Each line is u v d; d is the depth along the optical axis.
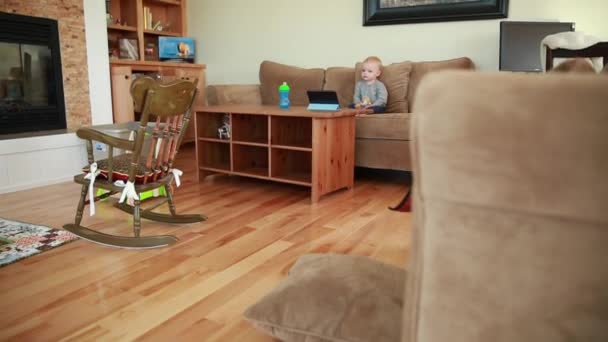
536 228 0.44
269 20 4.38
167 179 2.02
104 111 3.91
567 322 0.46
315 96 2.76
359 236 2.05
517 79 0.42
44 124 3.44
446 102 0.44
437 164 0.47
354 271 1.17
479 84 0.43
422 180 0.49
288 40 4.31
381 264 1.25
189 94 1.95
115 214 2.35
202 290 1.50
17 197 2.68
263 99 4.11
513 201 0.44
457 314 0.52
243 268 1.68
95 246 1.88
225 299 1.44
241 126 3.07
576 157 0.40
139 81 1.74
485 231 0.47
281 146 2.74
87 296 1.45
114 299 1.43
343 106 3.75
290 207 2.51
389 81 3.51
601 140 0.39
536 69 3.13
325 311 1.02
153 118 4.11
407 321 0.58
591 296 0.44
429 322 0.54
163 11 4.84
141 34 4.39
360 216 2.35
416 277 0.54
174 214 2.20
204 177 3.23
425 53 3.68
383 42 3.84
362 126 3.11
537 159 0.42
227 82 4.75
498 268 0.48
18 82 3.38
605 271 0.43
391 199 2.71
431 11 3.57
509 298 0.48
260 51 4.49
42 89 3.52
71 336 1.22
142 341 1.20
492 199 0.45
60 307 1.38
